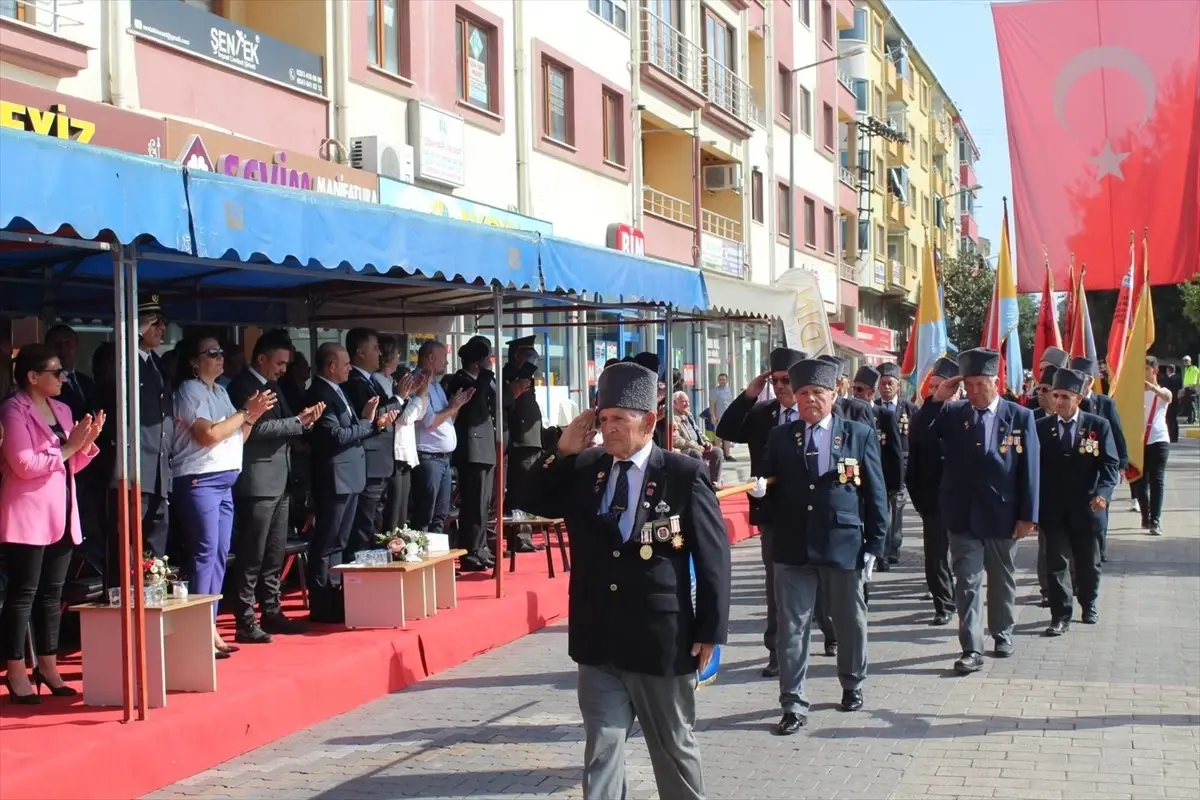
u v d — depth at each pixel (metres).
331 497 9.15
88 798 5.75
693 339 29.59
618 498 4.83
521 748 6.85
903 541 16.34
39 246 6.73
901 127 58.78
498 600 10.09
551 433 12.72
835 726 7.21
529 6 20.58
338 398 9.22
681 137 28.98
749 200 33.41
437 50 17.77
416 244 8.03
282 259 6.80
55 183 5.36
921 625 10.37
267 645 8.30
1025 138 15.31
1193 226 14.80
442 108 17.86
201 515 7.75
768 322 16.56
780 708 7.66
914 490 10.47
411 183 16.58
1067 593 9.81
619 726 4.78
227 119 13.70
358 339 10.10
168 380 7.75
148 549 7.53
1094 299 51.69
